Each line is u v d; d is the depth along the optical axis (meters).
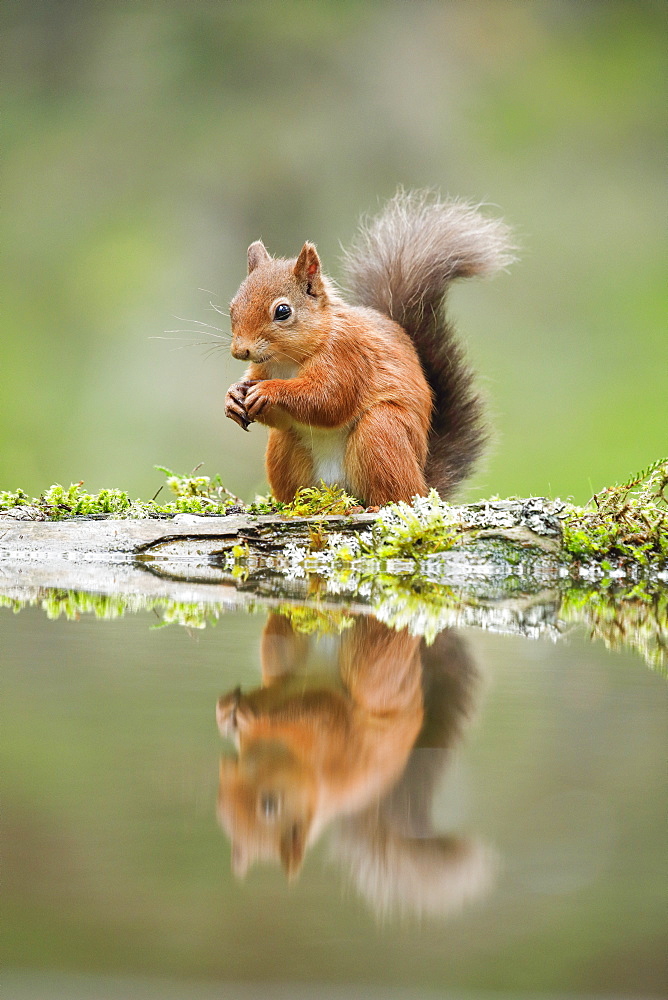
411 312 7.31
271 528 7.20
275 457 7.24
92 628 7.00
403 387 7.21
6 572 7.15
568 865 4.70
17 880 4.52
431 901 4.50
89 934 4.28
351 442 7.21
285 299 7.20
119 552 7.20
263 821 5.04
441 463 7.30
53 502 7.25
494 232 7.33
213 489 7.30
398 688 6.91
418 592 7.11
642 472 7.22
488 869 4.75
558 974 4.29
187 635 6.99
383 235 7.35
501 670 6.94
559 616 7.05
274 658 6.95
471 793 5.37
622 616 7.06
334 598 7.09
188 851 4.71
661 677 6.93
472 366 7.32
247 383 7.21
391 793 5.30
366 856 4.74
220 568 7.18
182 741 6.03
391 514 7.19
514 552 7.18
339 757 5.85
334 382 7.20
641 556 7.19
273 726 6.38
